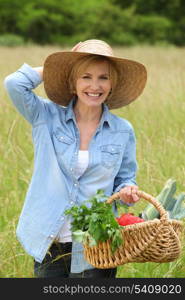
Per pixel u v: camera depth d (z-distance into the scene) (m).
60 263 4.23
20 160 6.61
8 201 5.67
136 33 37.97
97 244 3.75
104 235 3.69
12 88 4.15
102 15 37.09
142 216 4.13
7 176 6.48
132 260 3.71
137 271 4.90
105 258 3.75
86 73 4.09
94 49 4.09
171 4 40.41
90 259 3.85
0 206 5.66
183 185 5.66
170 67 15.95
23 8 38.91
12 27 38.88
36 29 38.53
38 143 4.19
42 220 4.11
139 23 37.94
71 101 4.26
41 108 4.22
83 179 4.14
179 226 3.83
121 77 4.35
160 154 6.68
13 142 6.92
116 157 4.16
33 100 4.20
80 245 4.11
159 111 9.10
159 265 5.00
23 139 7.62
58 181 4.12
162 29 38.44
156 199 4.14
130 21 37.50
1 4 38.66
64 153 4.13
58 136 4.16
